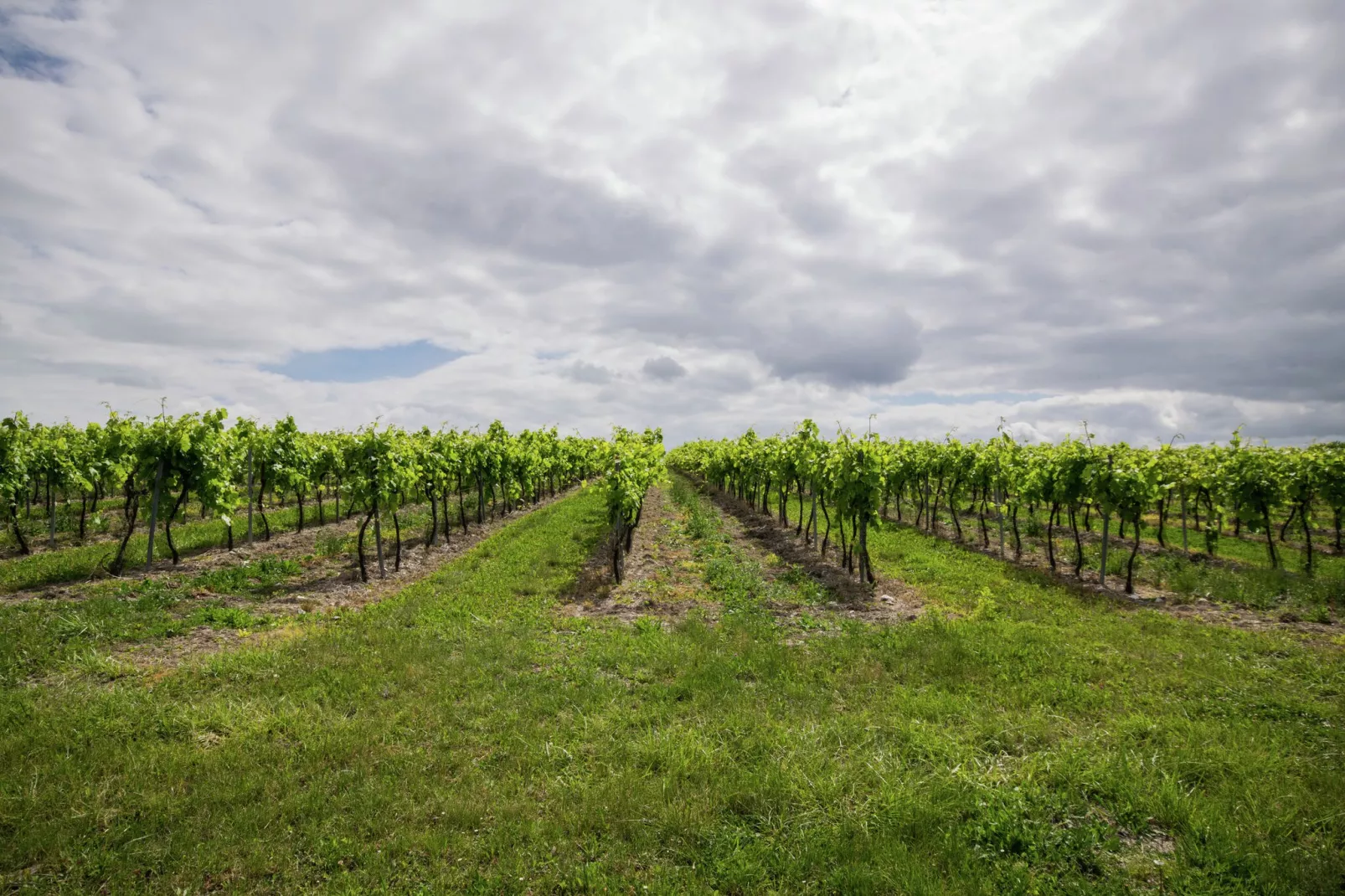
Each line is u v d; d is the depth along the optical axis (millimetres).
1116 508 15367
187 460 15875
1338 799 5945
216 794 6031
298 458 21844
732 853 5293
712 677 9172
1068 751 6836
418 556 19094
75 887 4887
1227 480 18781
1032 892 4852
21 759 6547
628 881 5031
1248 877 4961
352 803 5969
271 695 8359
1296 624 12102
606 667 9836
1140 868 5137
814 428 21422
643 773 6539
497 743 7320
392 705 8219
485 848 5383
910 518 29047
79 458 19797
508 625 11672
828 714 8070
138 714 7602
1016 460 21156
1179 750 6922
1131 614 12711
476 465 24750
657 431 38656
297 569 16469
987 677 9195
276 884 4965
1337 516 20453
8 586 13367
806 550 20625
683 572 17141
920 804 5875
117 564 14883
